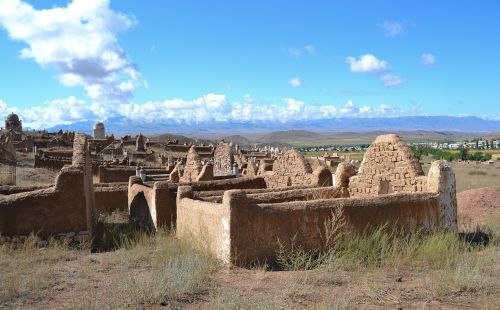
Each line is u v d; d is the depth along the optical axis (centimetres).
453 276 876
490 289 823
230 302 750
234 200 1021
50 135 7888
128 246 1302
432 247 1082
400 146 1412
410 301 774
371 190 1484
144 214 1698
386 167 1442
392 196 1193
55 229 1335
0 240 1277
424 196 1242
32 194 1323
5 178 2769
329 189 1528
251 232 1030
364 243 1077
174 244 1223
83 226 1366
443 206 1273
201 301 805
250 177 1967
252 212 1033
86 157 1533
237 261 1014
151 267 1059
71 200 1355
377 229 1152
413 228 1207
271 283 895
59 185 1348
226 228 1030
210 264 1013
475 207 2047
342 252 1055
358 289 848
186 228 1293
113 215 1964
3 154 3866
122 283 884
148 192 1647
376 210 1154
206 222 1150
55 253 1218
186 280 876
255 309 710
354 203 1131
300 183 1791
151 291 820
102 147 6681
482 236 1376
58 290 892
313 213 1087
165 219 1537
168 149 7194
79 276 988
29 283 931
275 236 1051
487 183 3709
